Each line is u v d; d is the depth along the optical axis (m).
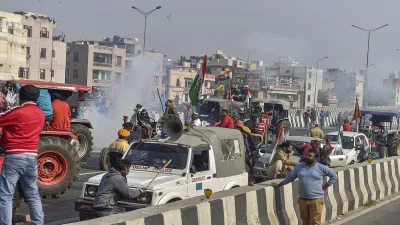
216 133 11.32
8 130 6.70
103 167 17.61
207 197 8.30
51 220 10.78
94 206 8.13
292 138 18.91
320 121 56.69
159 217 7.04
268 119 27.78
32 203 6.90
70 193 13.67
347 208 13.12
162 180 9.77
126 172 8.30
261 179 16.66
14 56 52.72
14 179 6.71
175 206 7.73
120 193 8.16
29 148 6.75
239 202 8.96
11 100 11.67
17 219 8.01
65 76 82.00
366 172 14.63
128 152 10.80
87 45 81.00
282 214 10.21
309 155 9.46
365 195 14.27
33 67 70.19
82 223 6.32
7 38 51.25
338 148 20.38
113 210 8.13
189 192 10.15
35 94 6.87
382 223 11.98
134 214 6.98
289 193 10.63
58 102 13.38
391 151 27.39
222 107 28.59
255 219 9.34
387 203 14.80
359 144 22.56
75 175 13.10
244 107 29.36
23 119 6.68
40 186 12.49
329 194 12.35
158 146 10.72
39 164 12.56
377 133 28.23
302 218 9.63
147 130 18.34
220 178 11.09
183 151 10.50
